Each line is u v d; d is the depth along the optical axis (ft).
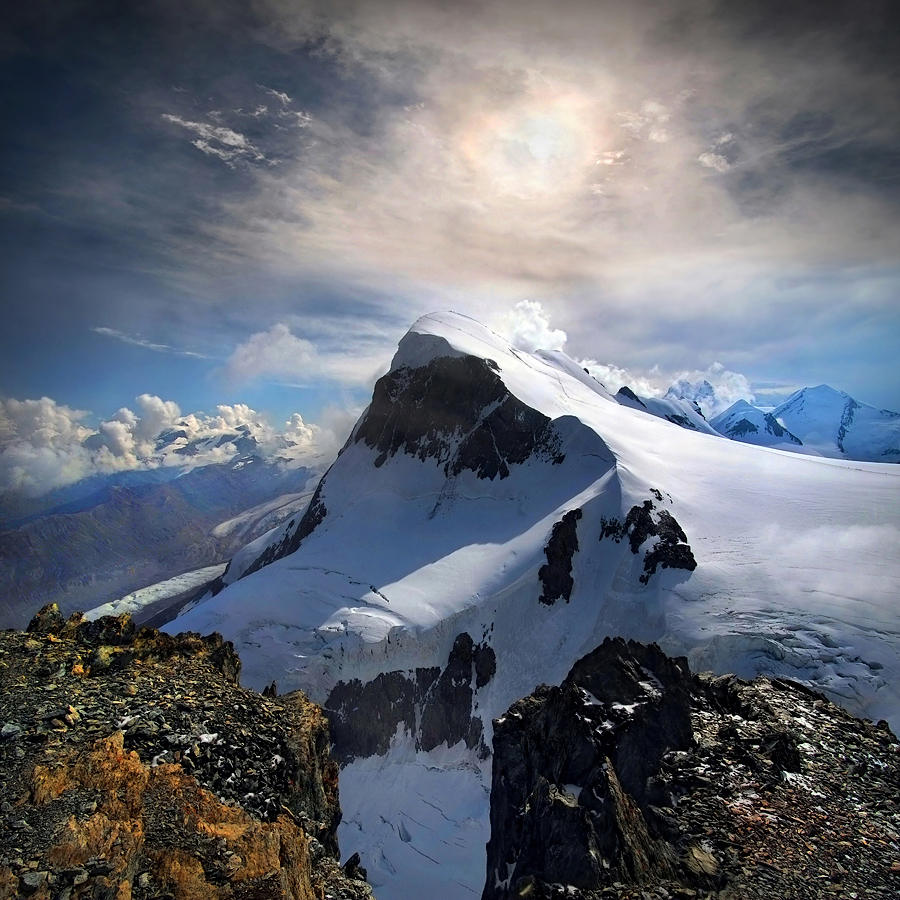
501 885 90.38
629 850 68.95
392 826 277.23
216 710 71.97
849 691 258.37
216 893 46.75
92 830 47.65
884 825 74.28
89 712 64.95
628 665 103.60
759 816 75.05
